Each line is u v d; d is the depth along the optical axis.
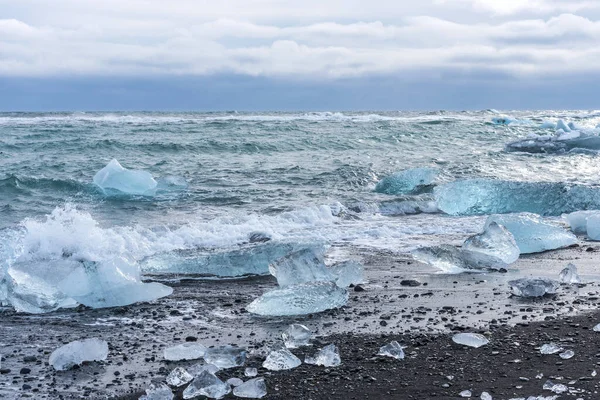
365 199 12.38
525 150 21.27
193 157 18.81
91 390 4.22
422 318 5.61
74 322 5.72
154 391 4.04
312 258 6.78
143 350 4.98
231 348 4.67
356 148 21.91
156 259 7.49
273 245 7.71
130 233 8.67
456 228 9.96
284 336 5.03
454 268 7.38
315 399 3.98
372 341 5.03
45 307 6.06
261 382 4.07
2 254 7.77
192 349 4.83
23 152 18.97
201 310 6.05
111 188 12.56
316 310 5.86
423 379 4.23
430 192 13.01
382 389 4.09
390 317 5.66
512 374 4.25
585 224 9.62
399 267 7.54
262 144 20.86
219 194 12.64
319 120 37.19
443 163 17.58
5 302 6.33
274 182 14.23
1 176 14.37
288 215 10.32
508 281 6.57
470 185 11.60
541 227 8.68
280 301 5.92
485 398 3.86
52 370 4.56
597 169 16.89
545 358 4.53
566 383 4.05
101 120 33.38
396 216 11.10
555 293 6.36
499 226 7.97
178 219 10.34
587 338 4.96
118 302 6.22
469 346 4.84
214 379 4.10
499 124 35.50
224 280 7.21
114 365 4.66
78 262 6.76
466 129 30.45
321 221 10.25
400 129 29.58
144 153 19.45
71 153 19.05
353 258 7.95
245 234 9.11
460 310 5.83
